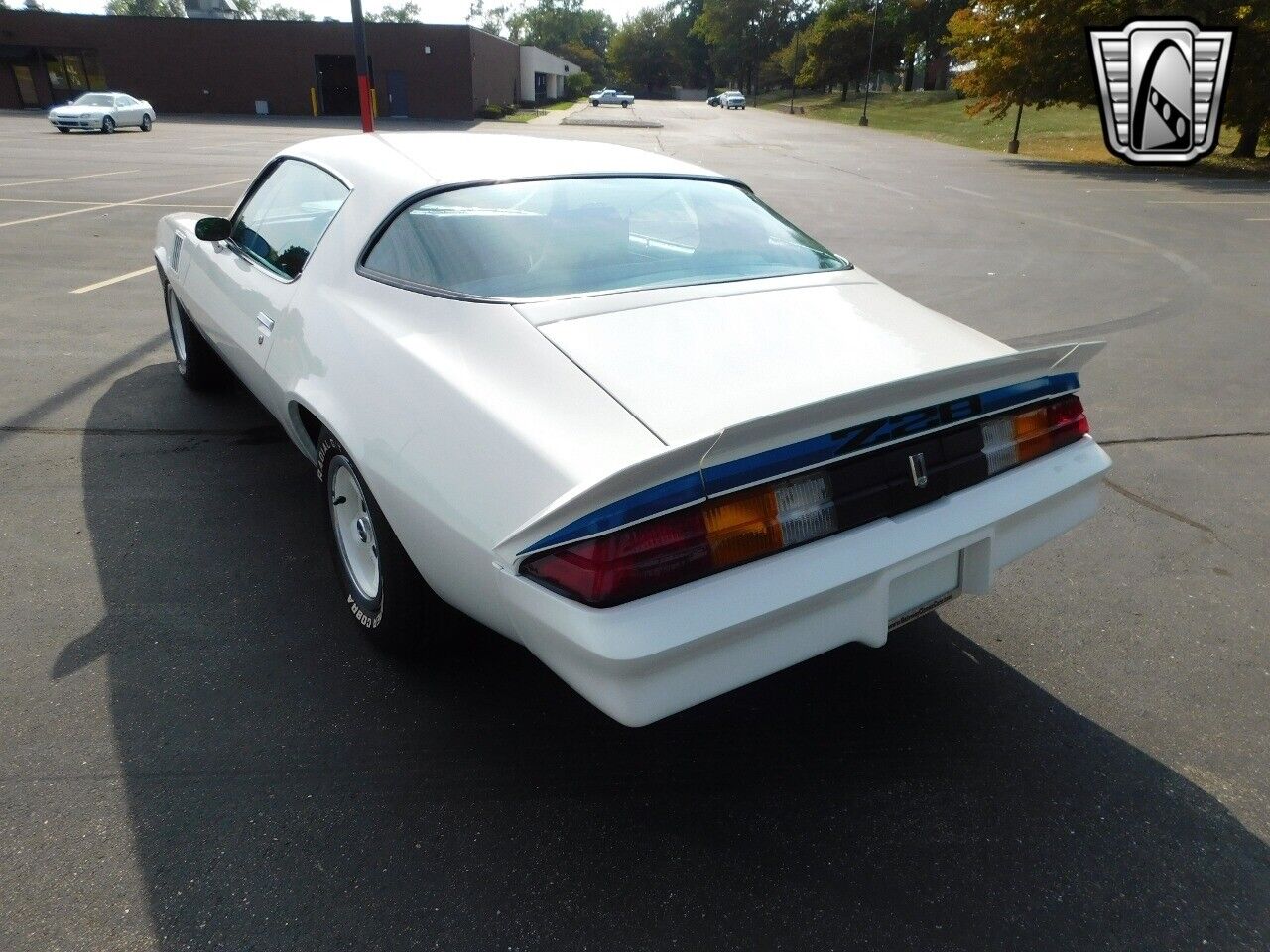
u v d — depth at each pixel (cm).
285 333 275
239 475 376
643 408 185
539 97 6919
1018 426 220
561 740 231
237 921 176
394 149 289
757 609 174
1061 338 650
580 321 213
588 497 160
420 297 233
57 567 301
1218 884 194
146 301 671
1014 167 2322
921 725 243
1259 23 2325
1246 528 364
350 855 193
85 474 373
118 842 193
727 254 262
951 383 194
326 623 276
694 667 173
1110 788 221
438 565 205
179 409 450
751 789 218
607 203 266
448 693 246
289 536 327
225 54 4056
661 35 12312
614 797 213
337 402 234
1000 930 181
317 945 172
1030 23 2686
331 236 271
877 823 208
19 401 456
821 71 7969
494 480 186
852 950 176
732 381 196
